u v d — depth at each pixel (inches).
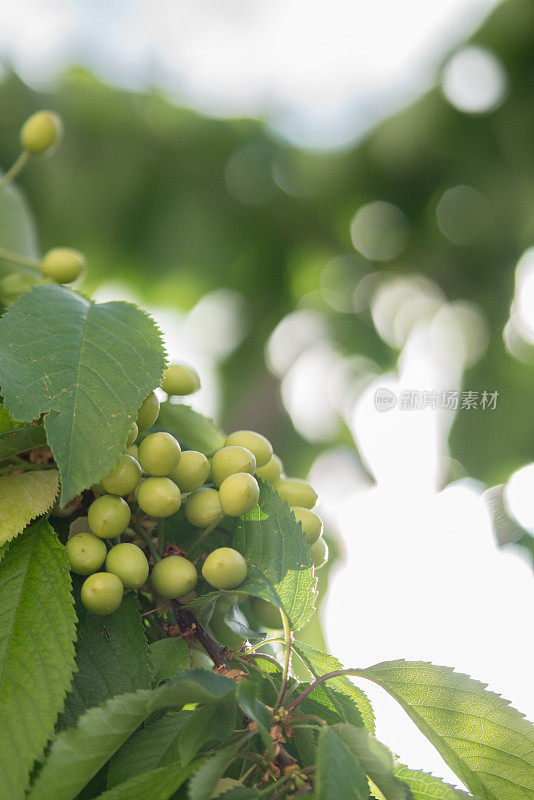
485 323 83.4
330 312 87.0
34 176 76.8
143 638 35.5
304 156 84.6
